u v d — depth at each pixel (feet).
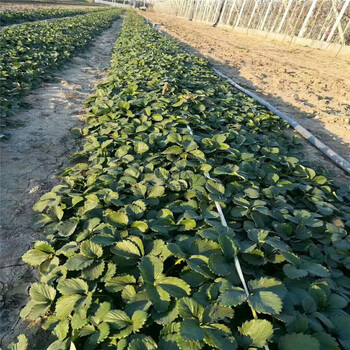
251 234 6.33
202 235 6.05
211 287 4.94
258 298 4.55
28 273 6.37
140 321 4.33
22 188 9.05
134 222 6.36
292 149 13.10
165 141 10.26
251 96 19.72
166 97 14.48
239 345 4.17
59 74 21.79
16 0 85.92
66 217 7.75
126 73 19.21
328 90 23.56
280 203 8.06
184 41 45.83
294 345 4.05
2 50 21.61
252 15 64.03
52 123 13.67
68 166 10.51
